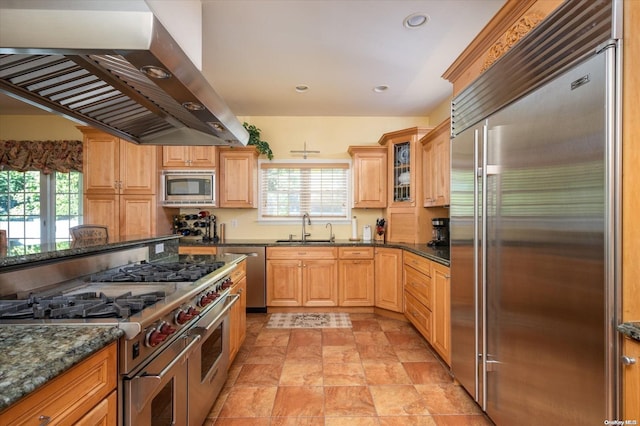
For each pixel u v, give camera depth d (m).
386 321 3.45
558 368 1.20
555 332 1.21
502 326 1.56
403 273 3.43
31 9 0.88
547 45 1.26
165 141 2.14
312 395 2.04
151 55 0.97
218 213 4.35
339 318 3.54
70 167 4.16
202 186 3.86
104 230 2.60
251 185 4.01
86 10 0.89
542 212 1.28
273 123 4.35
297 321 3.43
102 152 3.71
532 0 1.40
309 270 3.74
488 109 1.67
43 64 1.15
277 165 4.34
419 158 3.65
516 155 1.44
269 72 3.00
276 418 1.81
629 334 0.94
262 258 3.71
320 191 4.35
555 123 1.21
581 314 1.10
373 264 3.73
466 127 1.91
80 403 0.81
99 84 1.36
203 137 2.08
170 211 4.11
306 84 3.28
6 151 4.09
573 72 1.13
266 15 2.13
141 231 3.70
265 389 2.10
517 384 1.45
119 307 1.06
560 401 1.19
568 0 1.16
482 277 1.71
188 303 1.43
